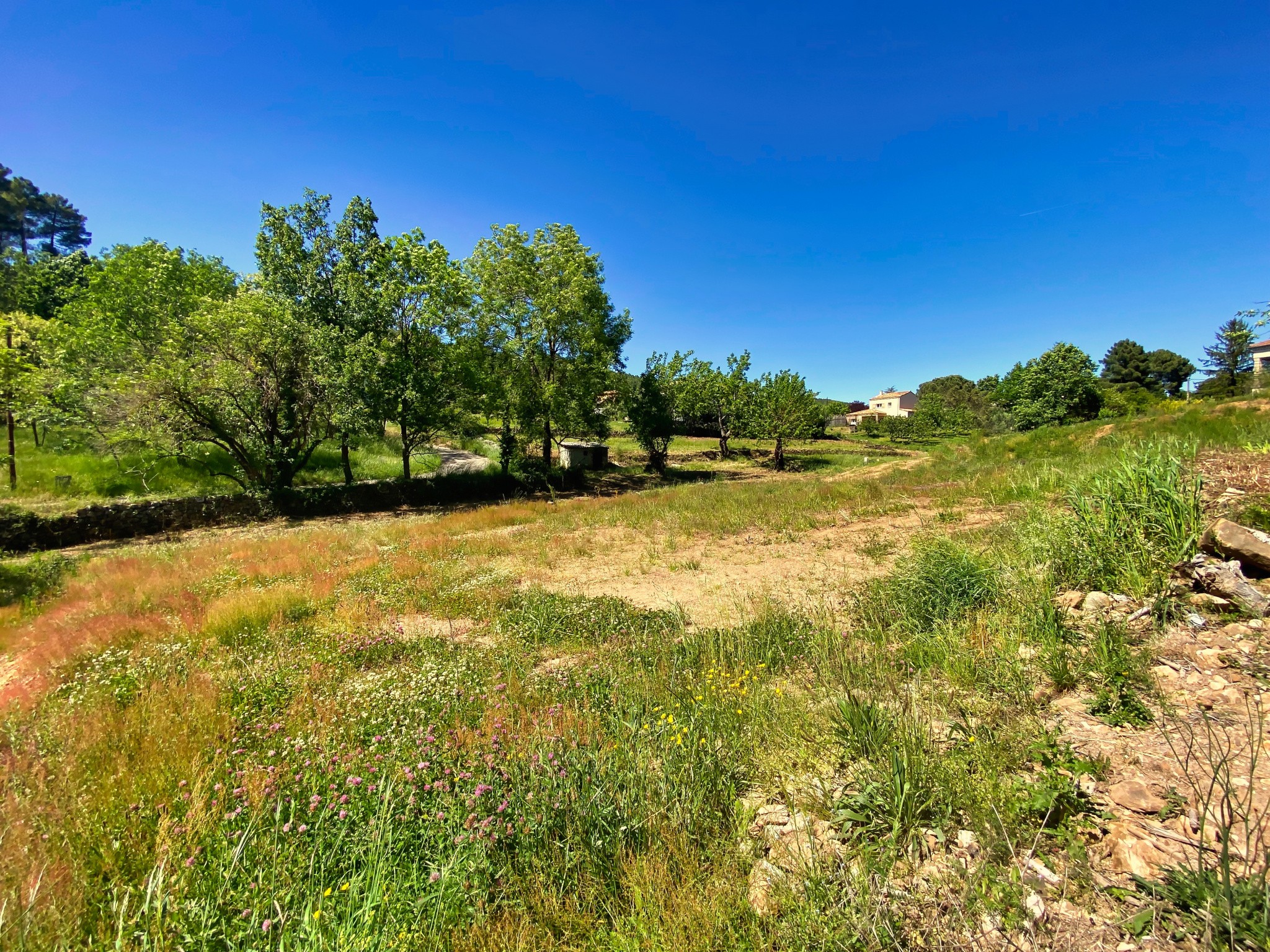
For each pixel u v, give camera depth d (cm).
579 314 2803
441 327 2330
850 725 321
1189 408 1684
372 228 2302
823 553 918
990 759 279
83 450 2289
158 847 265
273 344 1950
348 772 331
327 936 215
